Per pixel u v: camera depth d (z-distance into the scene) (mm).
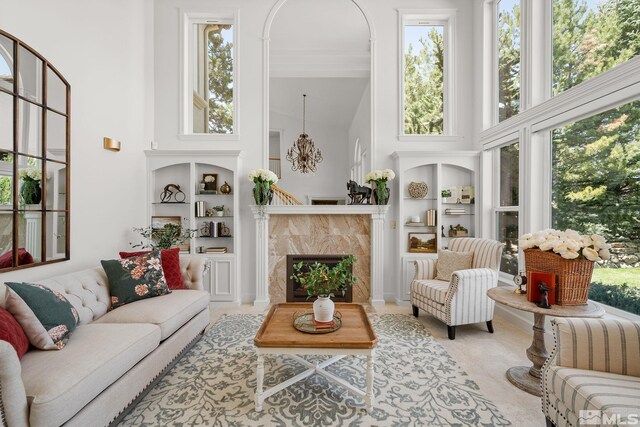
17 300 1643
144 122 4031
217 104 4500
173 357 2293
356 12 4363
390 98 4297
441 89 4512
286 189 8078
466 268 3324
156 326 2111
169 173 4176
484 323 3357
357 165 7047
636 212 2189
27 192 2330
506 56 3795
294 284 4176
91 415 1487
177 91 4230
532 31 3080
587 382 1354
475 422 1748
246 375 2246
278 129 8086
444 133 4449
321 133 8141
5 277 2146
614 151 2342
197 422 1748
